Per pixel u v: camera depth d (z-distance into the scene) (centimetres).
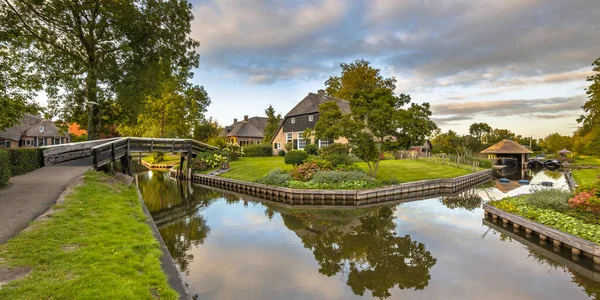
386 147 1831
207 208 1463
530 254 827
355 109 1775
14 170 1143
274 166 2522
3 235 520
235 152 3189
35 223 578
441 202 1664
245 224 1144
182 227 1091
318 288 618
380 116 1662
